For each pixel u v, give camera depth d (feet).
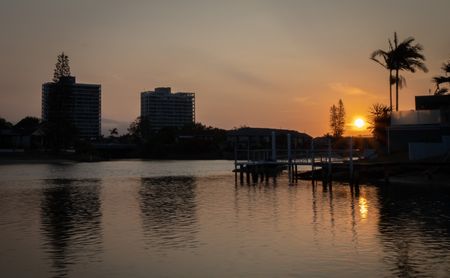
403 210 94.79
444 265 55.06
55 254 62.44
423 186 139.74
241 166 196.65
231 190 143.74
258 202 111.96
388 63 223.51
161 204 110.63
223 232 75.31
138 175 231.91
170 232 75.77
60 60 501.15
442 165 146.10
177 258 59.82
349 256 59.57
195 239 70.33
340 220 84.99
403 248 63.00
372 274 52.24
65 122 497.05
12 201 119.75
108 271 54.75
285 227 79.00
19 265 57.47
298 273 53.06
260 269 54.75
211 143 614.34
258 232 75.05
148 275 53.21
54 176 226.38
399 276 51.42
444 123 187.73
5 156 427.74
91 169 300.20
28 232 77.20
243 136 568.41
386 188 137.80
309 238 70.18
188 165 372.58
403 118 194.08
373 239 68.74
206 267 55.83
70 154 483.51
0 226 82.79
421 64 222.89
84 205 110.32
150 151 621.31
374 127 220.43
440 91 250.98
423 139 192.24
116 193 138.51
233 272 53.78
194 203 111.75
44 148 504.84
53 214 96.37
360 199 114.11
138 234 74.49
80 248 65.57
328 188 144.15
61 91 497.87
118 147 622.13
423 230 74.49
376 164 152.25
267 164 192.03
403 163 148.87
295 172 192.54
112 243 68.39
